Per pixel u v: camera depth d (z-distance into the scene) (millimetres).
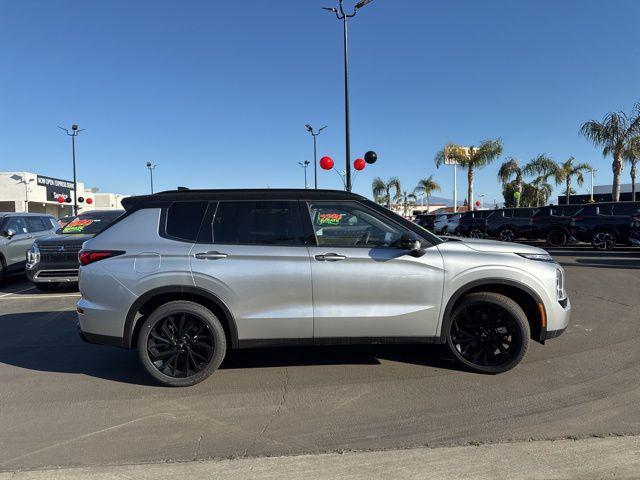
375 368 4992
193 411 4043
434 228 28312
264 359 5336
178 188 4926
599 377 4617
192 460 3248
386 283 4508
